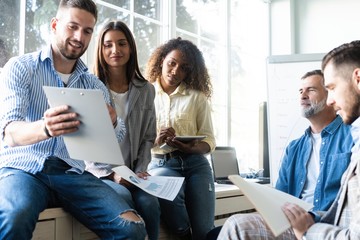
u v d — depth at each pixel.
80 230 1.79
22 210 1.46
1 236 1.43
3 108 1.62
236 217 1.69
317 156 2.16
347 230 1.32
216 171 3.21
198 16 3.66
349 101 1.48
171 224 2.21
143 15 3.08
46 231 1.66
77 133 1.44
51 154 1.70
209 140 2.45
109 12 2.80
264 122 3.57
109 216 1.63
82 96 1.35
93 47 2.66
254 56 4.38
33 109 1.71
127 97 2.16
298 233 1.46
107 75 2.16
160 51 2.49
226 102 3.93
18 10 2.26
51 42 1.81
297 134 2.90
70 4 1.74
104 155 1.47
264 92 4.50
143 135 2.17
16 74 1.68
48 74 1.76
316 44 4.43
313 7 4.45
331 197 1.98
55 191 1.68
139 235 1.62
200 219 2.24
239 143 4.09
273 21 4.51
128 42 2.13
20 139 1.49
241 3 4.21
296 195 2.18
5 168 1.64
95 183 1.72
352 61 1.46
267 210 1.45
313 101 2.13
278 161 2.91
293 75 2.98
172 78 2.39
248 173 3.67
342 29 4.31
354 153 1.49
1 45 2.17
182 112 2.40
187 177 2.33
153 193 1.86
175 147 2.30
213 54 3.82
